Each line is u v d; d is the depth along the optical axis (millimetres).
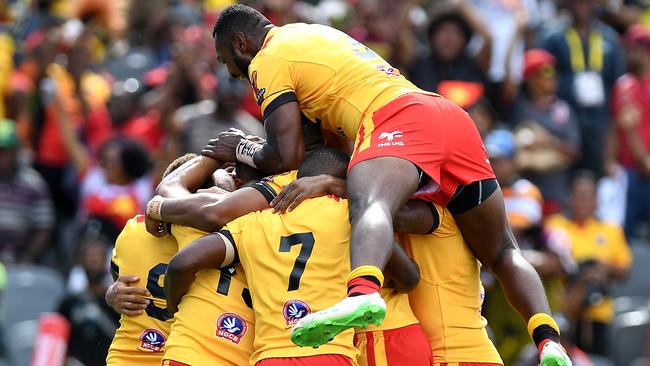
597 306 36906
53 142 40844
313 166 20062
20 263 38344
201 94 40875
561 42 44031
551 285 33031
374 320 17516
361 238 18359
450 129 20016
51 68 41812
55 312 32688
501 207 20672
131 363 21328
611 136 43688
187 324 19594
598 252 38688
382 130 19734
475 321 20906
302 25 21141
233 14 21328
